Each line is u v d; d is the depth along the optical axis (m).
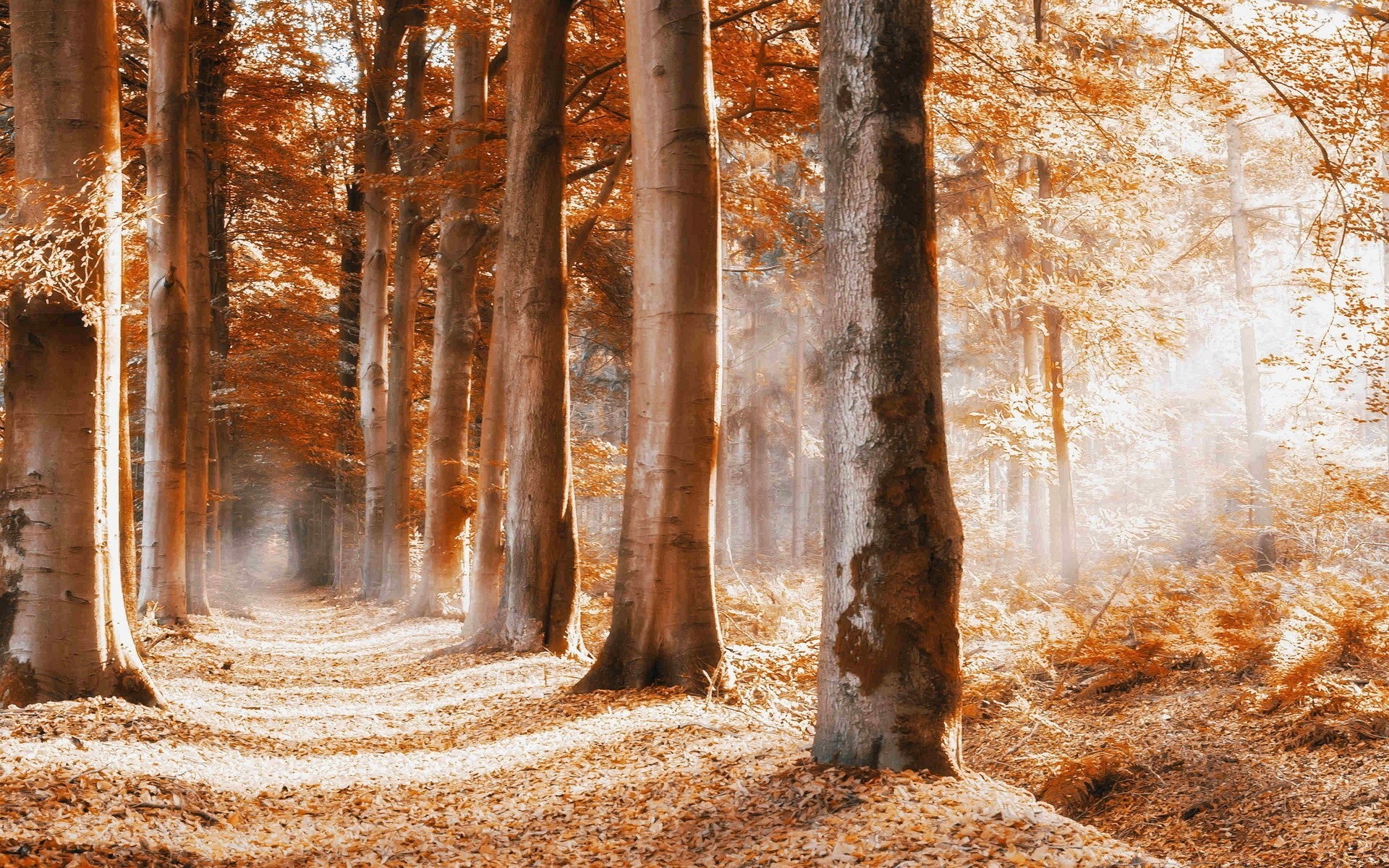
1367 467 16.56
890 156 5.25
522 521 12.33
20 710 6.95
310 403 28.58
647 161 9.36
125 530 10.77
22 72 7.20
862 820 4.75
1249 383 17.31
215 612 19.80
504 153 15.65
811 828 4.82
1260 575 11.51
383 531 23.58
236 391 25.64
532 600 12.27
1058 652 10.87
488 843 5.35
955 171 17.80
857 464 5.32
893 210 5.25
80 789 5.28
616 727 7.85
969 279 20.75
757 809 5.21
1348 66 8.67
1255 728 7.75
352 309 29.88
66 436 7.41
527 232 12.09
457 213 18.56
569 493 12.54
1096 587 14.39
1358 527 14.61
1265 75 8.95
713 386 9.50
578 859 4.98
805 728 8.85
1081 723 9.14
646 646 9.48
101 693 7.46
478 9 15.12
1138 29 13.79
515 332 12.23
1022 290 15.62
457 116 16.56
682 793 5.74
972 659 11.19
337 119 23.38
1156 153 12.96
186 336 15.14
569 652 12.34
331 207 25.17
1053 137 12.99
